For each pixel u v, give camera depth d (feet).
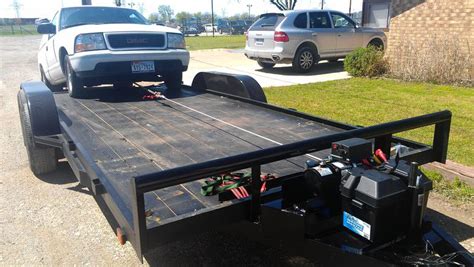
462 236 10.28
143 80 19.76
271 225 7.42
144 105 16.53
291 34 37.96
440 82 31.60
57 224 11.25
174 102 17.04
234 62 50.44
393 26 37.06
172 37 19.62
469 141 16.83
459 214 11.35
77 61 17.72
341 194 6.67
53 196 12.91
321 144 7.47
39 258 9.73
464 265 6.84
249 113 14.84
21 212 11.94
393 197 6.20
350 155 6.98
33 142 13.24
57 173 14.61
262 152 6.97
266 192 7.99
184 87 20.59
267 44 39.27
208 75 19.07
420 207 6.51
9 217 11.65
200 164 6.47
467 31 31.81
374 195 6.12
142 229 6.32
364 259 6.34
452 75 31.42
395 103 24.31
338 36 40.68
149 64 18.75
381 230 6.34
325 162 7.20
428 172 13.56
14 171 15.06
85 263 9.53
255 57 41.04
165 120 14.01
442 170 13.94
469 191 12.47
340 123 12.38
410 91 28.37
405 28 36.11
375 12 54.44
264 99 17.06
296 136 11.96
